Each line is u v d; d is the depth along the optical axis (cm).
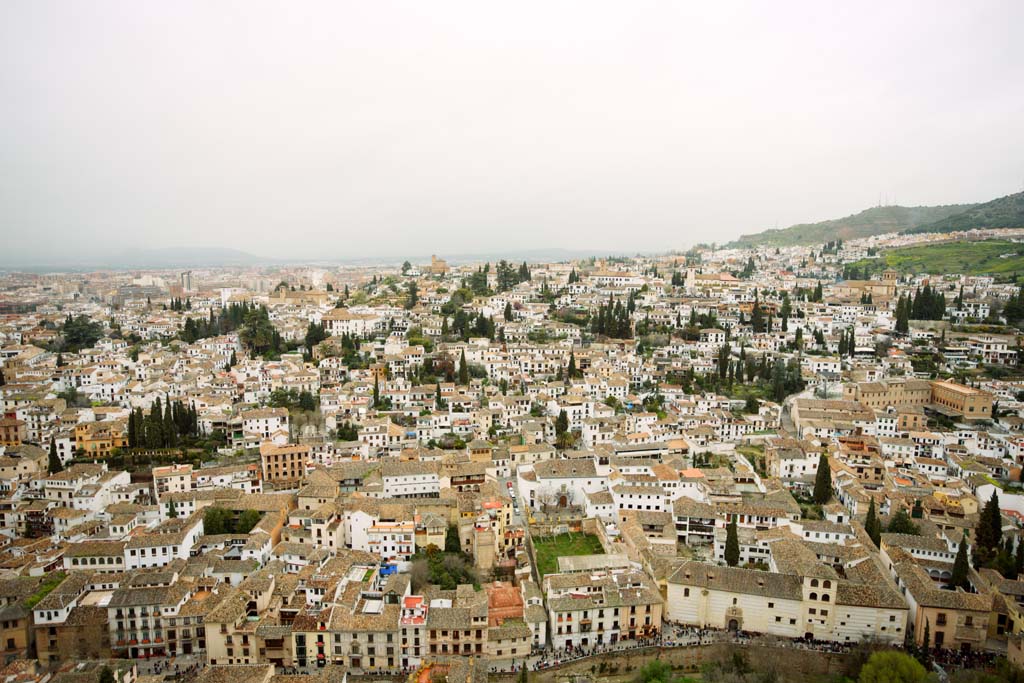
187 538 18788
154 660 15588
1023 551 17712
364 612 15925
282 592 16750
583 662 15712
